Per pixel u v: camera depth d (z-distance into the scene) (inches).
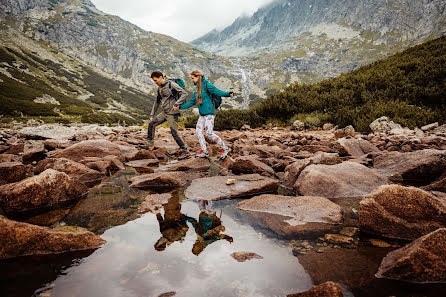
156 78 237.5
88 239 73.0
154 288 52.4
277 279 55.7
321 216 94.4
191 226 87.7
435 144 227.8
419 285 54.6
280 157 225.6
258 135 414.9
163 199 121.0
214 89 210.4
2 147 262.2
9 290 52.2
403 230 78.6
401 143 247.8
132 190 138.4
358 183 134.9
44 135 366.6
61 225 89.4
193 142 336.5
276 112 561.9
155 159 227.3
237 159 180.4
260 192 134.0
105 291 51.6
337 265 62.1
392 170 160.4
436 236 58.5
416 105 437.4
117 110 6117.1
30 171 180.1
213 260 63.9
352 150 218.7
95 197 125.0
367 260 64.6
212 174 176.6
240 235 80.0
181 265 61.5
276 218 95.7
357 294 51.2
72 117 3860.7
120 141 323.0
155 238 77.5
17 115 3289.9
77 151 225.3
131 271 59.0
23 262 63.7
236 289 52.0
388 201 82.4
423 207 79.0
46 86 5861.2
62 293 51.1
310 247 71.9
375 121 374.3
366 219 82.9
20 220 94.8
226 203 115.6
